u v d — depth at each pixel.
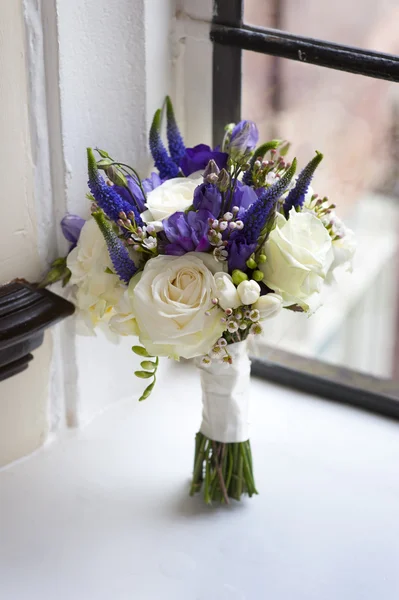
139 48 1.17
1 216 1.12
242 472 1.16
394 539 1.14
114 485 1.19
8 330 1.11
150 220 1.08
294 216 1.06
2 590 1.08
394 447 1.24
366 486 1.19
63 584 1.09
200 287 1.03
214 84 1.26
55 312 1.14
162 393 1.31
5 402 1.17
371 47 1.22
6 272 1.14
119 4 1.14
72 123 1.13
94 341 1.23
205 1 1.21
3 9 1.06
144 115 1.20
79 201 1.17
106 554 1.12
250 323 1.06
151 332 1.04
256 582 1.09
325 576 1.10
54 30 1.09
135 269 1.08
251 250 1.04
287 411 1.29
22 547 1.12
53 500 1.17
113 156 1.19
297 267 1.04
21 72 1.09
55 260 1.17
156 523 1.15
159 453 1.23
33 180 1.13
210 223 1.04
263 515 1.16
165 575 1.10
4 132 1.10
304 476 1.20
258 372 1.34
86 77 1.13
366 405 1.29
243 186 1.07
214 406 1.13
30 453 1.22
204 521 1.15
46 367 1.20
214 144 1.30
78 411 1.24
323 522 1.15
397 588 1.09
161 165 1.15
